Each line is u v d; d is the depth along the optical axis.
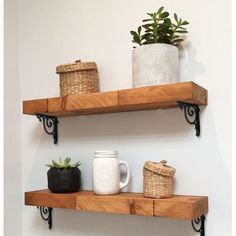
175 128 1.15
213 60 1.10
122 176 1.23
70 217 1.36
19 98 1.53
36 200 1.22
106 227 1.27
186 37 1.15
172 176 1.07
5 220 1.42
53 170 1.22
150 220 1.18
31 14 1.53
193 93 0.96
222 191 1.05
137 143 1.22
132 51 1.17
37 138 1.48
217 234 1.05
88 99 1.12
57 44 1.45
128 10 1.28
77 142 1.36
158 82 1.02
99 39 1.34
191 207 0.93
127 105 1.07
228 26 1.08
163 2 1.20
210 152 1.08
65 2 1.44
